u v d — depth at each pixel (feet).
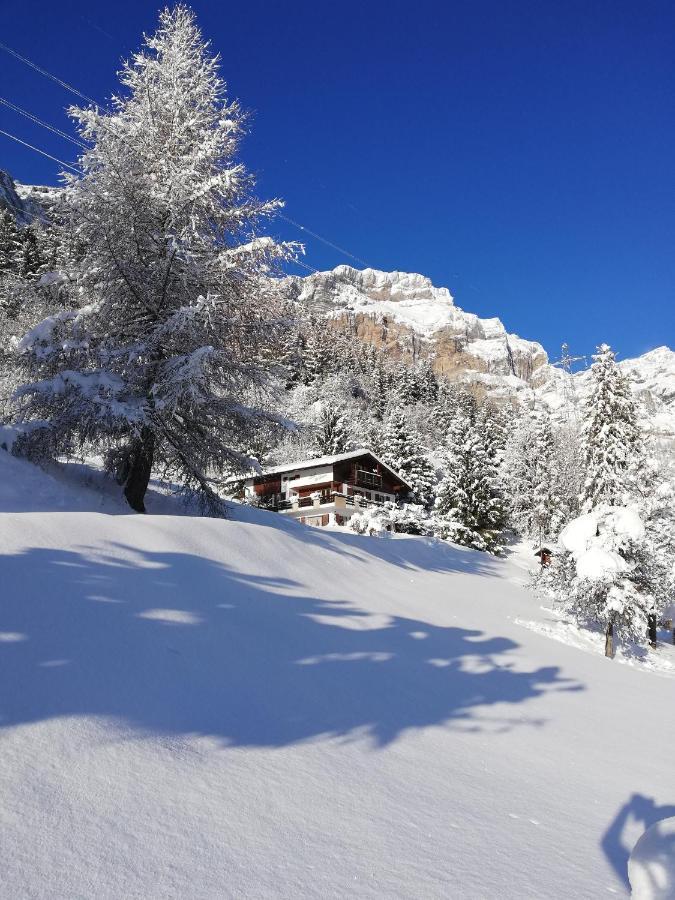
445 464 185.78
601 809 16.48
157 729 14.52
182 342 52.37
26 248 157.17
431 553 94.43
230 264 53.31
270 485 192.13
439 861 10.90
